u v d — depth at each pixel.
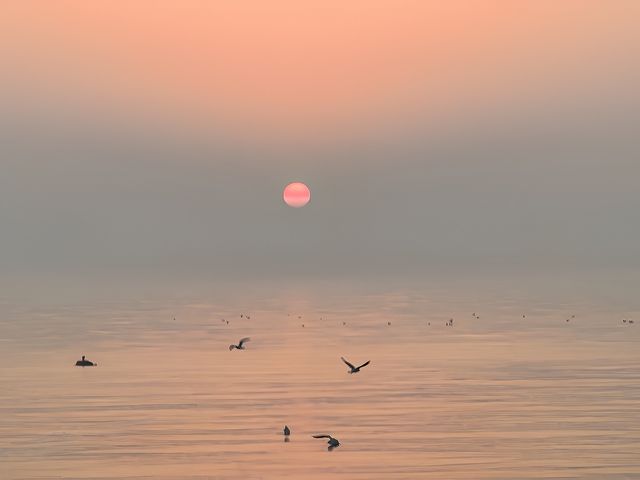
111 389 122.88
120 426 99.81
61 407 110.19
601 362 144.75
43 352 165.00
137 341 183.38
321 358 154.00
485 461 84.62
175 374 136.50
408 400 113.56
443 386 123.38
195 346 173.50
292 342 179.62
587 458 85.06
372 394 118.12
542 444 90.06
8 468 84.12
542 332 195.62
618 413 103.25
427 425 99.06
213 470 83.38
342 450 89.31
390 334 194.38
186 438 94.44
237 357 156.25
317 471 82.62
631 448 88.12
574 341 176.25
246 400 114.69
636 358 149.00
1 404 112.00
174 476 81.56
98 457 87.62
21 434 96.19
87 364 145.75
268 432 96.94
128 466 84.62
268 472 82.56
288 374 136.12
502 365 142.88
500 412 105.12
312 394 118.44
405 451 88.50
